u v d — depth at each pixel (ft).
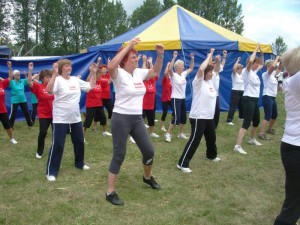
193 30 35.32
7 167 17.60
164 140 23.63
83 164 17.20
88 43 152.46
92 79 16.38
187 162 17.02
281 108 41.86
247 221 12.03
